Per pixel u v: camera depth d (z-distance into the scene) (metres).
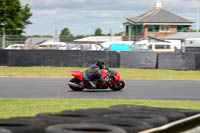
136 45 67.00
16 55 51.38
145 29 122.62
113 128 9.15
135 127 9.59
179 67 49.34
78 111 12.17
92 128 9.26
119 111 12.19
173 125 10.50
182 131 10.71
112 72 27.39
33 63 51.34
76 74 26.61
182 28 124.56
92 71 26.58
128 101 22.28
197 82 35.59
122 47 72.56
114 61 50.78
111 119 10.42
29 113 17.73
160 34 123.38
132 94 25.92
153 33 123.12
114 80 27.36
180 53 49.38
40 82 33.38
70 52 51.25
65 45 67.00
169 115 11.47
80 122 10.01
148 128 9.83
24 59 51.34
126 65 50.75
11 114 17.41
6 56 51.50
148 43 65.56
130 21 128.12
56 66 51.28
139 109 13.09
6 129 8.72
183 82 35.31
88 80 26.55
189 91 28.36
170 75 42.38
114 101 22.16
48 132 8.80
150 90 28.48
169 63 49.81
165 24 122.94
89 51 50.91
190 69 49.06
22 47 63.12
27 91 27.00
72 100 22.34
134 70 47.81
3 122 9.59
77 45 72.31
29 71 45.19
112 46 72.44
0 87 29.31
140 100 22.91
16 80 35.12
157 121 10.55
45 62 51.34
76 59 51.12
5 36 61.38
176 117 11.50
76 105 20.30
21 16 97.44
